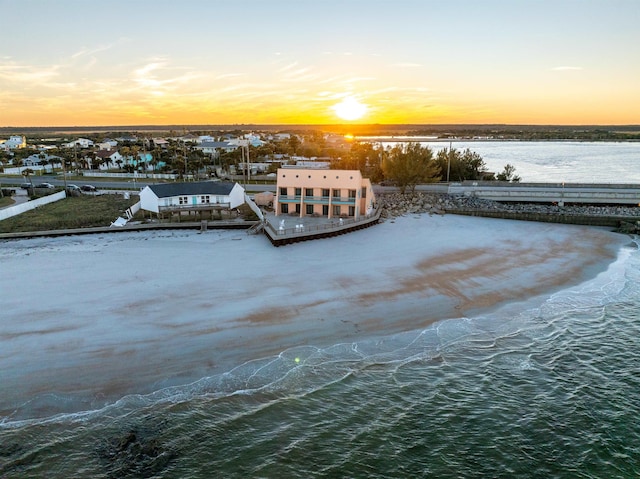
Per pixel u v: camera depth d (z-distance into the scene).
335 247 52.09
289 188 63.47
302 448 21.98
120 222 61.34
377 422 23.88
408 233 59.19
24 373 26.31
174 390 25.52
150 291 38.28
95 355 28.30
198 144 183.50
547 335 33.03
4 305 35.22
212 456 21.30
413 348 30.66
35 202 72.00
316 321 33.31
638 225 62.53
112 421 23.12
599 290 40.94
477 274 43.47
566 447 22.27
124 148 144.00
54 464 20.50
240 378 26.73
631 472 20.67
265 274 42.72
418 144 95.06
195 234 58.09
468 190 83.31
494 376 28.05
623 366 29.39
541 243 55.38
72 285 39.66
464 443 22.53
